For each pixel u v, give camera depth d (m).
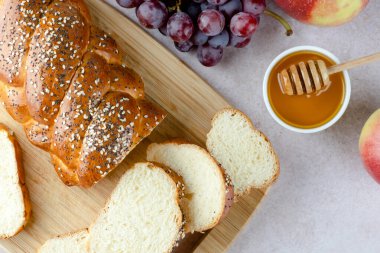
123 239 0.60
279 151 0.65
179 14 0.57
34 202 0.64
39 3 0.58
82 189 0.63
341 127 0.64
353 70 0.64
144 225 0.60
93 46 0.58
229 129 0.62
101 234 0.60
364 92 0.64
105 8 0.63
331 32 0.64
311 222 0.65
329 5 0.56
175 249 0.63
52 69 0.56
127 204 0.60
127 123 0.57
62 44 0.57
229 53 0.64
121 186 0.60
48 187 0.64
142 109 0.59
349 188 0.64
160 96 0.63
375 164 0.59
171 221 0.59
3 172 0.63
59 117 0.57
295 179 0.65
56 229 0.64
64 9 0.58
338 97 0.60
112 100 0.57
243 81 0.64
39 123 0.58
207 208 0.60
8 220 0.63
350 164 0.64
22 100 0.58
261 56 0.64
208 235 0.62
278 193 0.65
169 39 0.64
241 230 0.62
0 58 0.58
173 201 0.59
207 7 0.58
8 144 0.63
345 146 0.64
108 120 0.57
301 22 0.61
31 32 0.58
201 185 0.61
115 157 0.57
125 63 0.63
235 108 0.64
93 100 0.57
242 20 0.57
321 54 0.59
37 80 0.56
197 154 0.61
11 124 0.64
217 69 0.64
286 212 0.65
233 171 0.62
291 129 0.60
